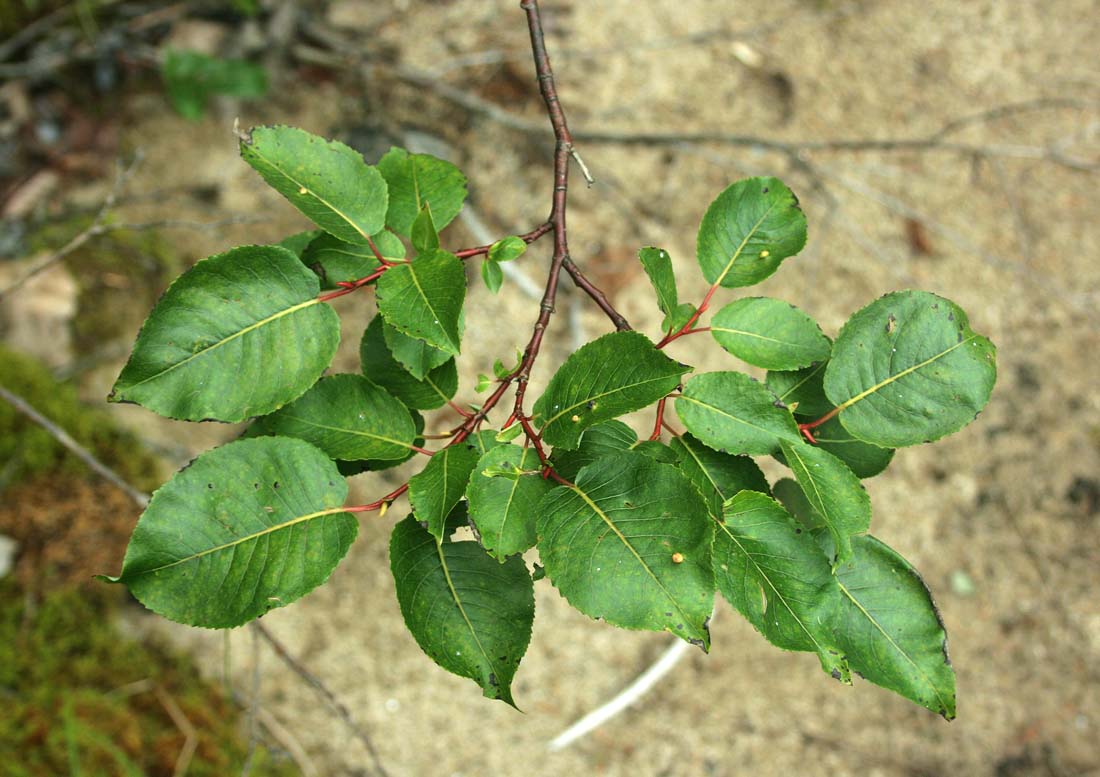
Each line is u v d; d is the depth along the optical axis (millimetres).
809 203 896
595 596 293
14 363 749
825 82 941
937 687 331
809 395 350
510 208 869
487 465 309
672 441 340
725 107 919
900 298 342
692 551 292
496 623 321
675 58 928
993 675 803
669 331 350
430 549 325
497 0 939
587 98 906
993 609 821
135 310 802
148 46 884
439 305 312
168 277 814
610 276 852
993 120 944
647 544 295
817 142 893
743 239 362
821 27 959
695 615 289
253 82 786
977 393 337
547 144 886
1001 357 876
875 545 340
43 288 780
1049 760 780
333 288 342
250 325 321
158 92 876
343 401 339
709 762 762
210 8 896
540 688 769
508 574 324
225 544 311
